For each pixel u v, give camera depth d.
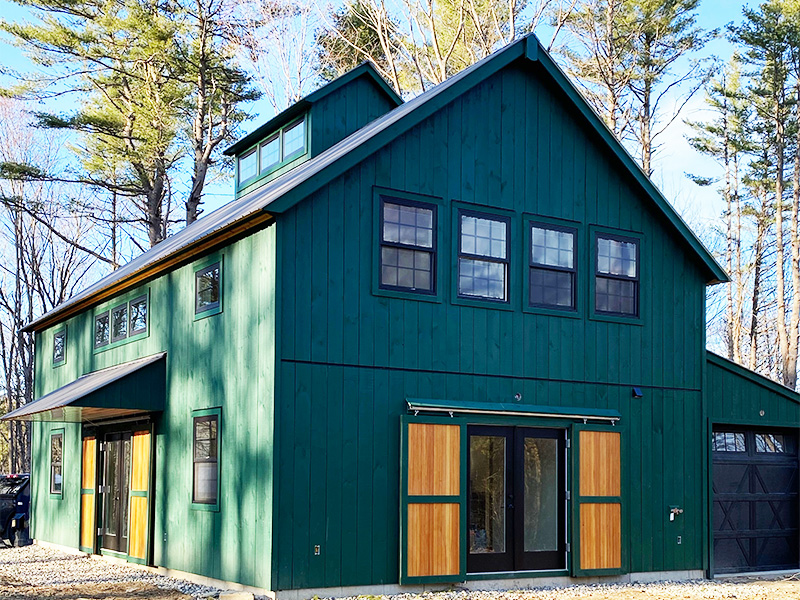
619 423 15.41
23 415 17.31
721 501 16.81
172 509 15.26
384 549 13.01
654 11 32.81
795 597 13.54
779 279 35.34
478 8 28.03
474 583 13.65
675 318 16.36
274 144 17.77
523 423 14.38
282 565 12.20
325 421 12.77
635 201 16.20
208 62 29.31
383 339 13.36
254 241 13.24
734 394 16.97
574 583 14.59
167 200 38.69
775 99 35.31
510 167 14.89
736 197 40.06
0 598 12.35
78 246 32.53
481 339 14.23
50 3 28.05
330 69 31.11
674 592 13.92
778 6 33.66
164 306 16.27
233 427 13.43
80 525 19.12
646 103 34.75
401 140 13.86
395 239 13.66
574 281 15.34
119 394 15.50
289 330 12.62
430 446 13.44
